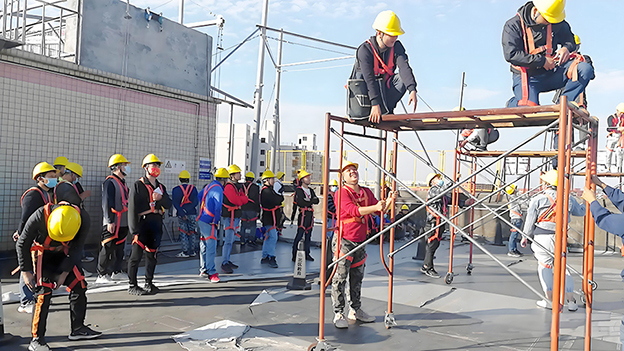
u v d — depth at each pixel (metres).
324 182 4.51
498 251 12.23
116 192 6.95
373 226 9.91
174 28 11.27
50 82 8.76
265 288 6.93
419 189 17.86
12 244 8.23
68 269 4.26
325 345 4.36
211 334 4.77
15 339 4.39
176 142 11.29
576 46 4.48
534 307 6.19
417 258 10.18
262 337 4.72
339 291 5.07
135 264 6.29
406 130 5.45
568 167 4.31
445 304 6.29
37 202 5.38
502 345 4.64
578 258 11.05
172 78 11.23
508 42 4.15
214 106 12.28
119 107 9.98
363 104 4.51
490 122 4.57
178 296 6.32
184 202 9.34
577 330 5.19
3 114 8.09
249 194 11.10
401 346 4.55
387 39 4.29
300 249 6.94
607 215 3.45
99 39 9.59
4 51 7.88
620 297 7.01
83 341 4.49
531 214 6.12
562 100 3.40
